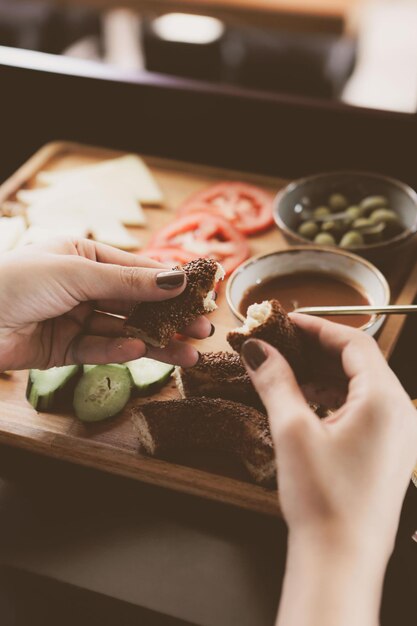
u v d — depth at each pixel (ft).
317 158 2.75
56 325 2.02
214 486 1.81
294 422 1.47
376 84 4.15
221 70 4.16
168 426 1.85
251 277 2.23
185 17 4.12
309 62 4.04
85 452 1.89
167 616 1.63
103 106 2.88
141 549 1.73
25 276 1.85
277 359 1.58
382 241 2.39
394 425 1.51
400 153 2.66
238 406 1.86
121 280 1.84
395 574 1.66
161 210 2.69
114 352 1.97
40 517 1.79
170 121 2.85
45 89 2.90
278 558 1.71
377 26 4.38
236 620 1.62
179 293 1.84
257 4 3.64
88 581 1.68
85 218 2.62
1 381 2.11
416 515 1.76
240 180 2.78
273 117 2.73
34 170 2.85
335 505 1.42
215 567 1.70
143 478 1.86
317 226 2.44
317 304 2.17
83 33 4.37
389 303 2.20
